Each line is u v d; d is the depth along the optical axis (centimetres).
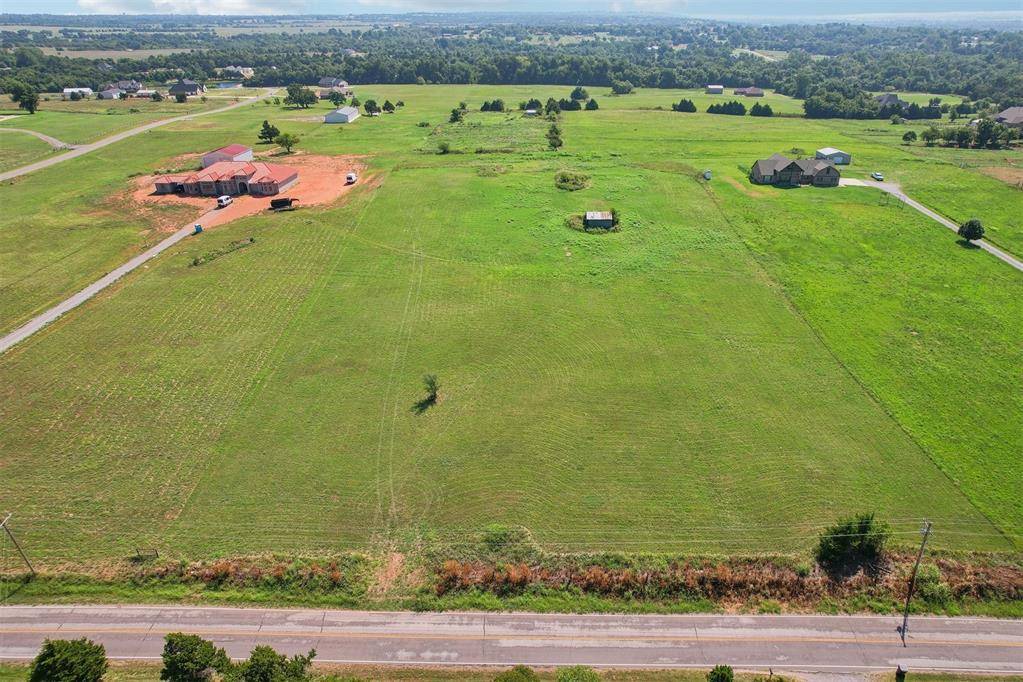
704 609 3512
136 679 3069
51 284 6831
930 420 4809
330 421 4809
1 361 5472
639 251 7694
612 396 5081
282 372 5369
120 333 5919
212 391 5119
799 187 10262
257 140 13762
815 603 3538
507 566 3672
